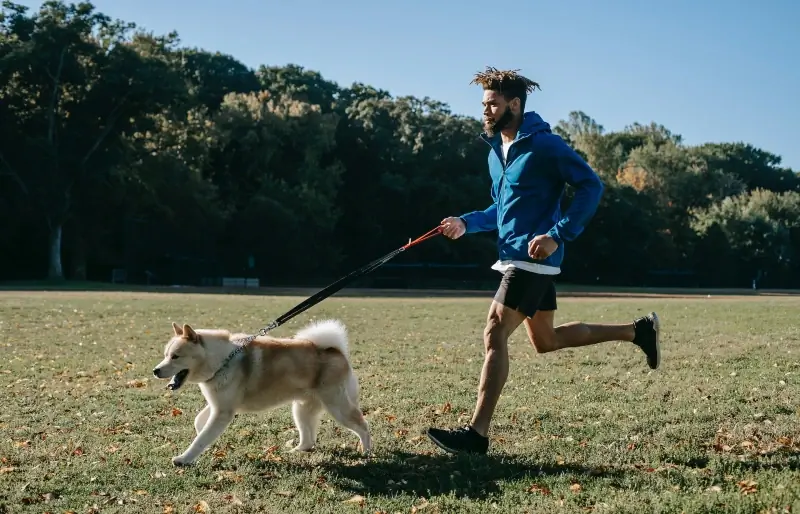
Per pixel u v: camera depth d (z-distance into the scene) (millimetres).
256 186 62844
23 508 4559
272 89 79312
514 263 5613
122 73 46594
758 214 78562
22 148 45938
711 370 9570
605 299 33844
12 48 45594
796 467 5051
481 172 70188
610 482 4844
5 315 17672
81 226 50656
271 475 5262
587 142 88750
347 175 68812
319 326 6039
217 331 5816
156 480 5109
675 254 76125
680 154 92000
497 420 6863
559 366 10102
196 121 55594
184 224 55125
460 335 14406
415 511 4395
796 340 12805
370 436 6074
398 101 71438
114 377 9367
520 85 5727
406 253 70125
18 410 7352
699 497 4344
